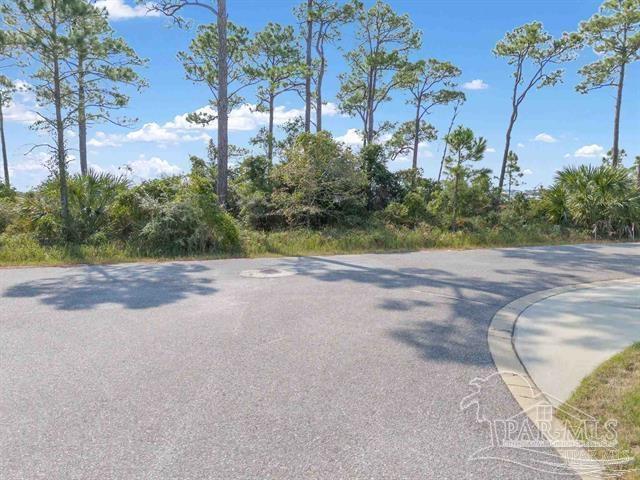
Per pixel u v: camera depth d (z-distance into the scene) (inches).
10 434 117.9
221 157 642.2
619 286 294.7
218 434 118.0
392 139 1264.8
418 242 505.4
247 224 582.9
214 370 157.8
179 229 435.8
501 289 286.7
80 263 378.6
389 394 140.3
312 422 123.8
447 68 1221.1
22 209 472.7
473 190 623.2
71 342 185.3
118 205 464.4
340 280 311.4
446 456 108.8
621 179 617.9
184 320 215.5
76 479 100.3
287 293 271.3
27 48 446.9
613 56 855.1
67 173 481.1
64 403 134.1
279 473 102.5
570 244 537.3
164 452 110.2
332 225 602.2
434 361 166.7
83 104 472.7
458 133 601.0
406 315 226.2
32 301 251.0
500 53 884.0
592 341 184.5
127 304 244.7
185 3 620.1
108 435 117.4
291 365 162.4
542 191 677.3
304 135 607.8
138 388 143.8
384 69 1075.3
